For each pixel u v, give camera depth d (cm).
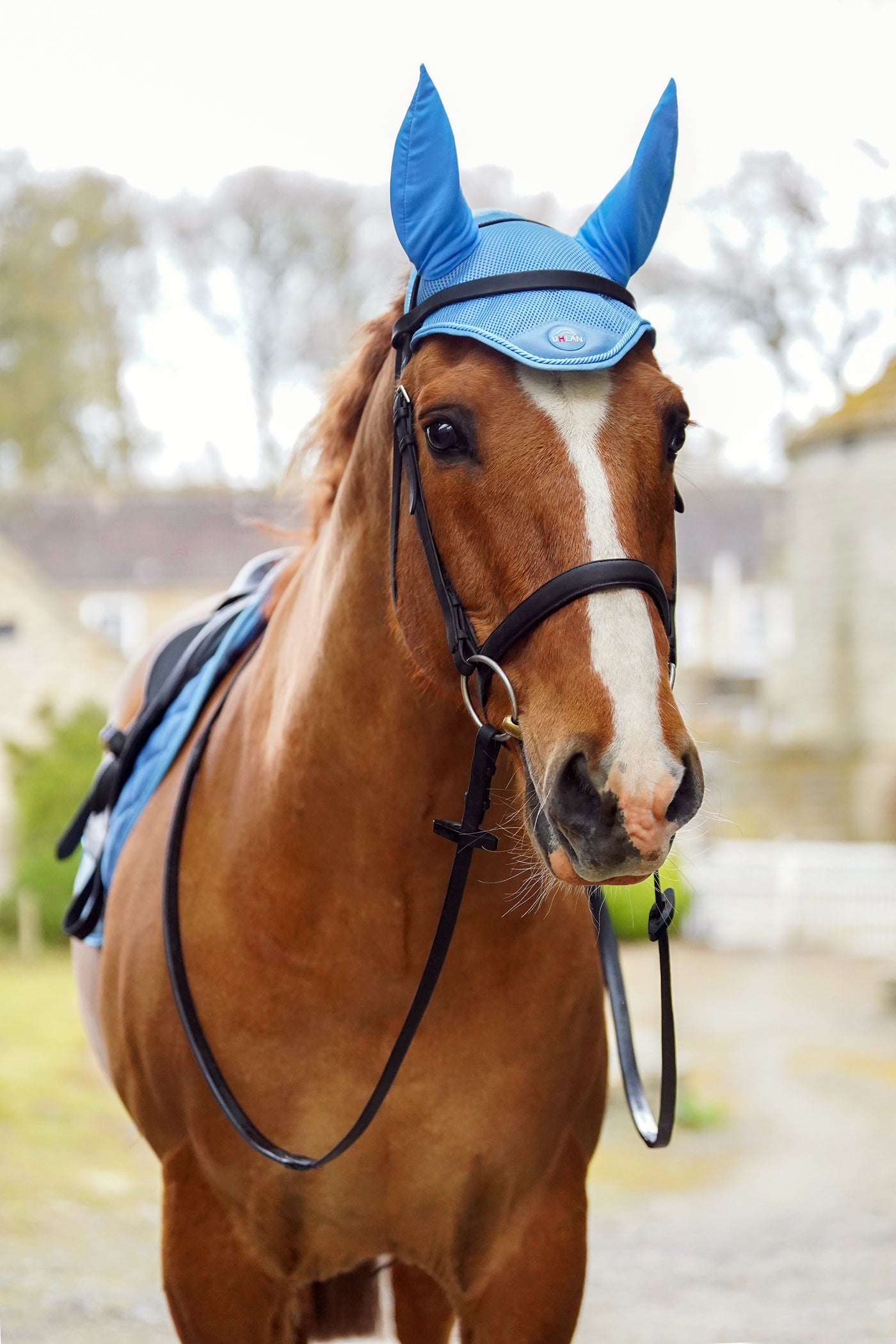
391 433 152
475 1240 171
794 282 1658
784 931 1378
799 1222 496
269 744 171
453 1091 165
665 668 130
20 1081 664
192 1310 175
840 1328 368
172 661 235
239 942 168
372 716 157
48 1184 505
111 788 229
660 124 151
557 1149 172
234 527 2752
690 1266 439
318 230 2581
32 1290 388
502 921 163
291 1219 170
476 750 141
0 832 1359
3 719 2195
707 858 1438
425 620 145
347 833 160
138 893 191
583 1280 175
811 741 1975
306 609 175
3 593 2225
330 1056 165
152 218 2658
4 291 2673
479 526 134
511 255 143
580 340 133
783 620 2794
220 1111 169
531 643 131
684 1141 617
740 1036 859
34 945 1177
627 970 1099
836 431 2056
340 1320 211
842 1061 792
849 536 2053
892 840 1811
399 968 162
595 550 127
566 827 124
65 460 2869
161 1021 178
